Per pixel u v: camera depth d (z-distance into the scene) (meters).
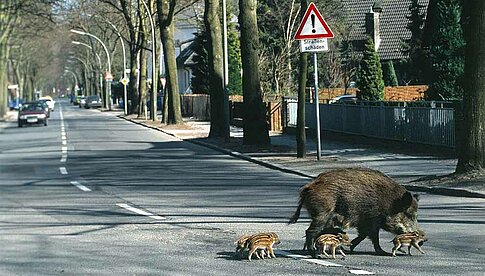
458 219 12.70
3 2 62.06
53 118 73.62
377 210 9.57
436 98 30.44
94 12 69.25
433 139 23.66
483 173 16.27
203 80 66.69
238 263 9.71
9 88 113.25
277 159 24.61
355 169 9.80
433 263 9.30
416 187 16.58
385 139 27.02
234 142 31.95
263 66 52.16
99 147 34.75
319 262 9.52
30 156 31.33
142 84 64.94
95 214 15.02
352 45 58.97
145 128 50.47
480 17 16.02
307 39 21.62
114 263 10.13
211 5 34.62
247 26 28.41
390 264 9.28
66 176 23.03
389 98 44.53
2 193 19.27
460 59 29.89
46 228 13.51
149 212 15.02
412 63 48.00
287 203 15.64
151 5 55.50
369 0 67.06
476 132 16.28
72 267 10.00
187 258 10.23
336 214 9.59
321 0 55.16
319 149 23.30
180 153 30.19
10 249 11.52
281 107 39.09
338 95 51.12
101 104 108.75
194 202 16.30
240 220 13.55
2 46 81.25
